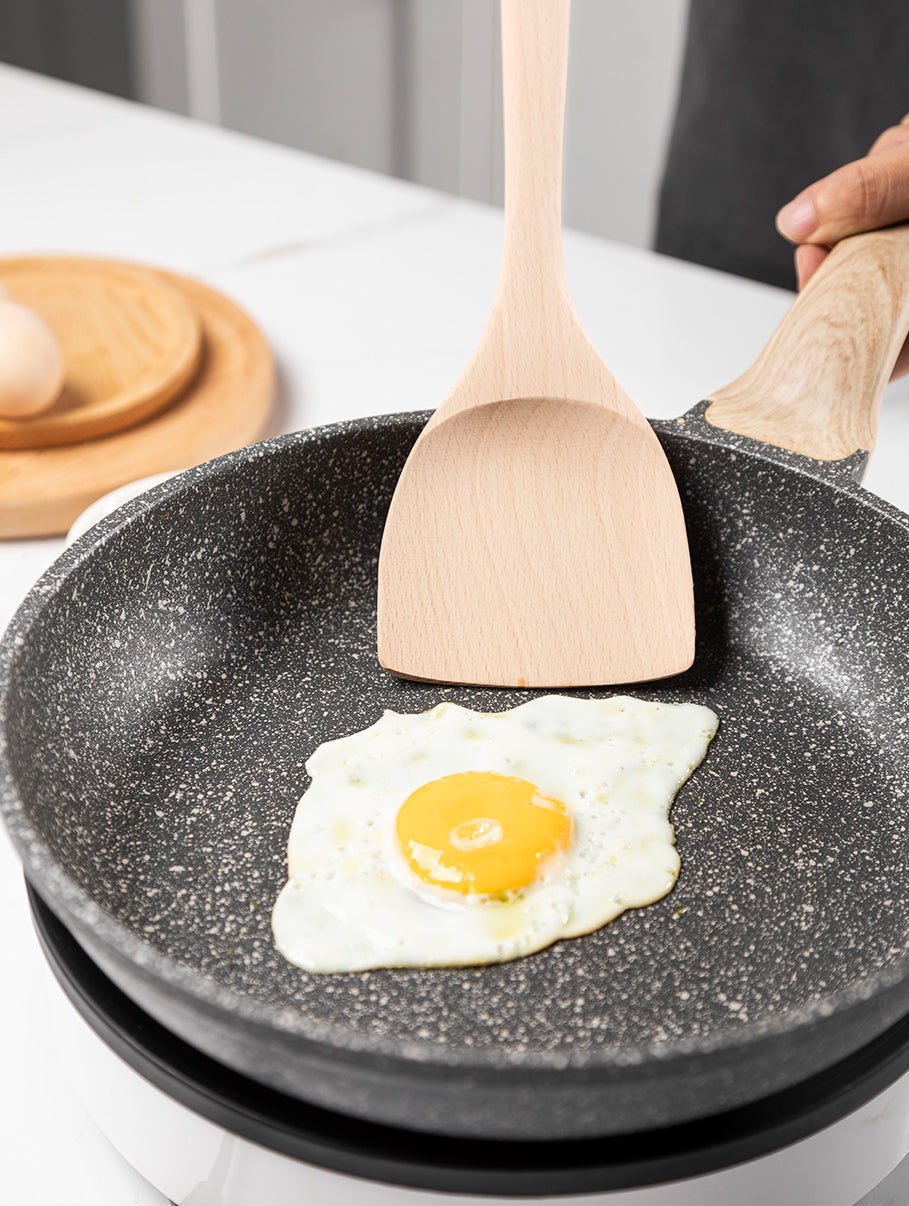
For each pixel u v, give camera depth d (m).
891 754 0.52
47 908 0.44
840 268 0.58
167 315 0.71
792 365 0.57
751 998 0.46
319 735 0.53
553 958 0.47
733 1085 0.39
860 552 0.54
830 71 0.79
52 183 0.86
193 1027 0.40
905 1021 0.43
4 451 0.64
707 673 0.55
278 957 0.47
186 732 0.53
